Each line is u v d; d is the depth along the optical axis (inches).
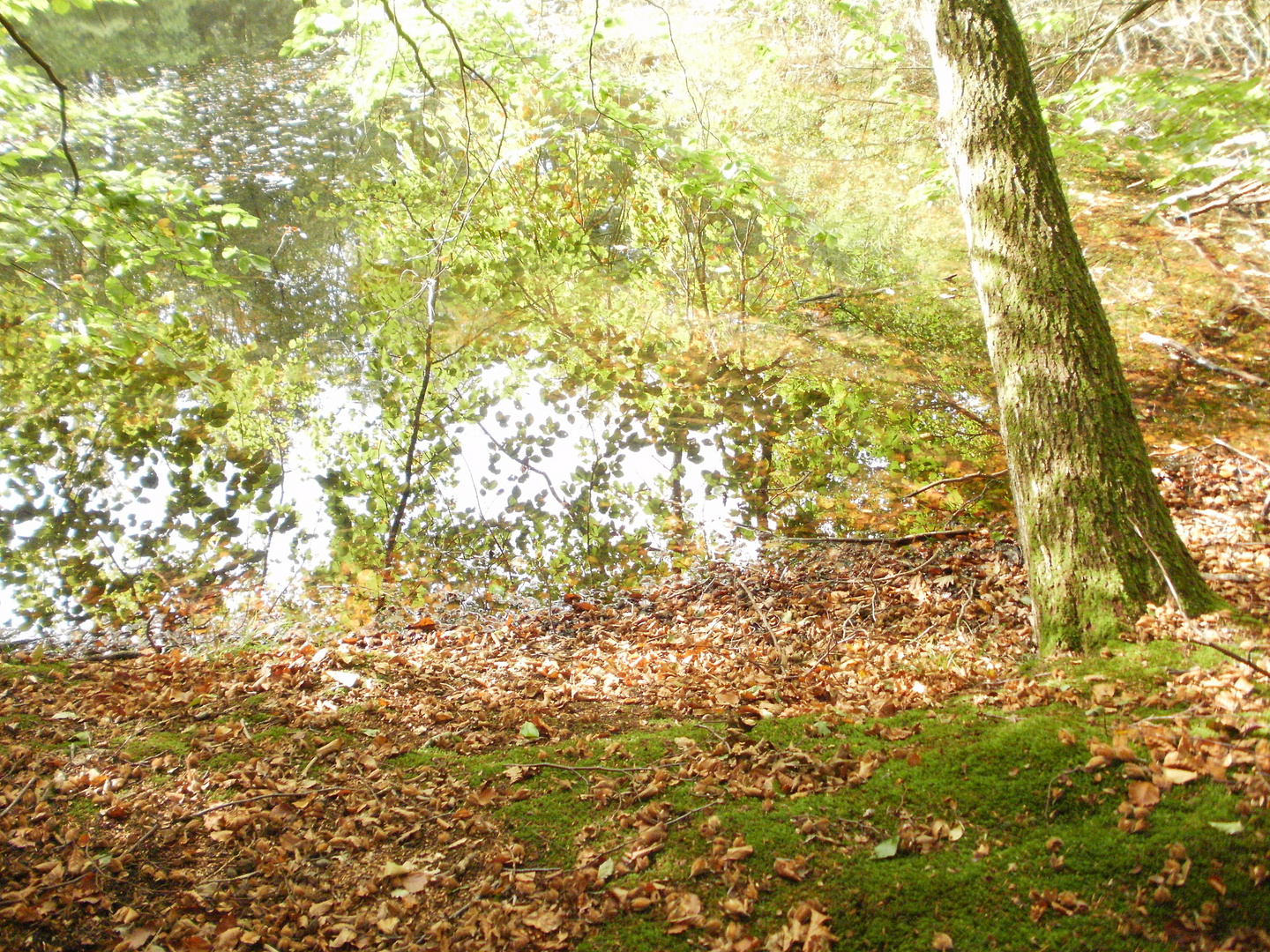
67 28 572.4
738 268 439.5
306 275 466.9
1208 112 264.4
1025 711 136.2
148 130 442.9
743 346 390.0
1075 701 134.2
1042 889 100.3
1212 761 110.8
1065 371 157.9
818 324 398.3
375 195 514.9
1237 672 128.0
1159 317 323.0
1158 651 139.4
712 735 149.2
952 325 380.5
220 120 593.6
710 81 499.5
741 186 281.3
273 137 585.9
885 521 265.3
